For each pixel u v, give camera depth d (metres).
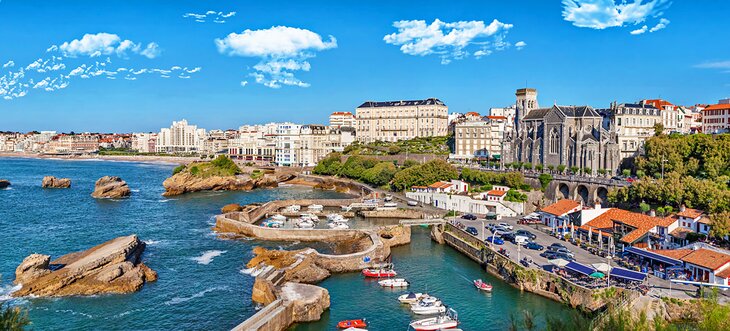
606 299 89.00
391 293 104.75
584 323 48.19
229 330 86.38
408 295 100.19
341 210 199.12
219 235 154.12
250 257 128.88
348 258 120.31
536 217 159.50
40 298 98.44
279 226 165.50
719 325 52.78
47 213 194.38
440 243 148.25
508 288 106.81
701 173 159.75
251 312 93.81
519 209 174.50
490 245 125.81
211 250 136.12
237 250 136.25
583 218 135.00
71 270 105.75
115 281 104.06
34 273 104.75
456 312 91.56
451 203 187.75
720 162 156.50
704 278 92.50
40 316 90.69
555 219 147.75
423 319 88.44
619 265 107.19
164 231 160.75
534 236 135.00
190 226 169.38
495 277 114.75
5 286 103.94
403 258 131.25
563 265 100.06
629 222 124.38
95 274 107.00
